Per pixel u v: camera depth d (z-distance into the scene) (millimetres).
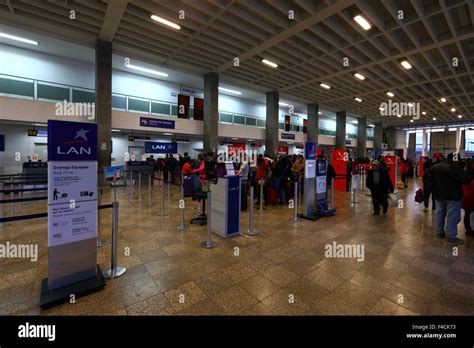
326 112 22266
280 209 6488
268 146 16188
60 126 2297
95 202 2557
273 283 2604
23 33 8766
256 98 18625
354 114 22938
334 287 2533
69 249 2395
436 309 2166
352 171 10172
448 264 3092
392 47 9508
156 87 14031
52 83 9570
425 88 13781
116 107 11195
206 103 12859
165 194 8828
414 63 10156
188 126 12891
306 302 2268
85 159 2477
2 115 8211
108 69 9234
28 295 2307
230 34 8398
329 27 7867
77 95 10195
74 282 2428
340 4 6562
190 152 16516
